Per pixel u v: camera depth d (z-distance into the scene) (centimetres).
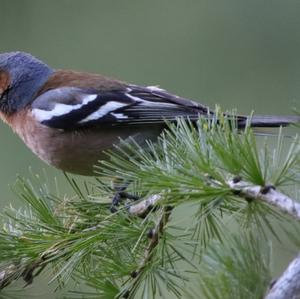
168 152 596
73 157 953
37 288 875
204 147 577
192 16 1265
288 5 1220
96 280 635
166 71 1263
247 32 1238
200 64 1255
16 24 1316
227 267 550
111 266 639
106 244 666
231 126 616
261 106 1211
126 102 923
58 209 713
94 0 1305
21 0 1316
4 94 1013
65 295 664
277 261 927
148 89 940
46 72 1013
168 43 1273
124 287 627
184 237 664
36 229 689
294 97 1198
